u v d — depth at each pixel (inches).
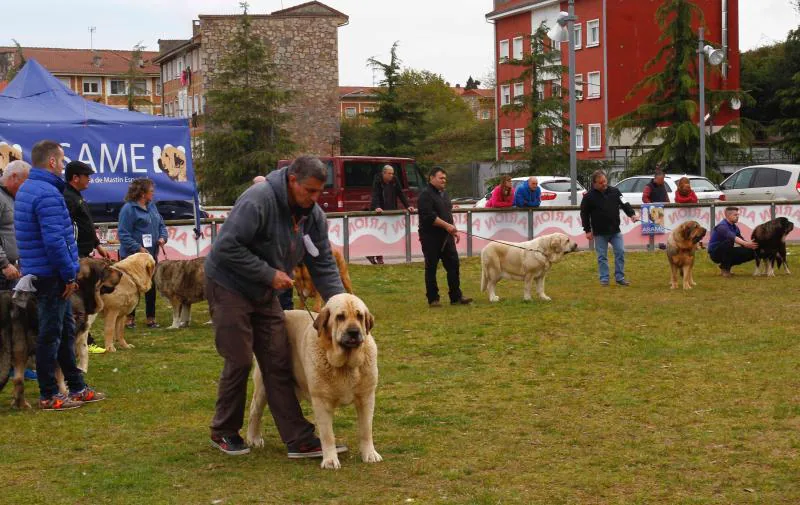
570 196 1111.6
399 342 434.9
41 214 301.6
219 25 2506.2
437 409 306.3
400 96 2198.6
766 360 368.2
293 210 252.2
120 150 599.5
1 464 251.8
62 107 596.4
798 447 250.8
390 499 217.8
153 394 339.0
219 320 251.9
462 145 2716.5
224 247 245.1
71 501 220.7
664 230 867.4
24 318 317.4
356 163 952.9
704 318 485.1
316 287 264.2
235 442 258.8
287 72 2501.2
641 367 365.1
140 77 3043.8
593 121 2230.6
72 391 325.1
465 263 785.6
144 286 437.4
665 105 1641.2
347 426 286.7
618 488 222.7
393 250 796.6
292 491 224.7
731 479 226.4
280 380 254.5
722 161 1647.4
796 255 813.9
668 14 1652.3
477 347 418.6
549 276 716.7
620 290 621.3
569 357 390.9
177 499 220.2
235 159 2036.2
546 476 232.8
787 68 2244.1
